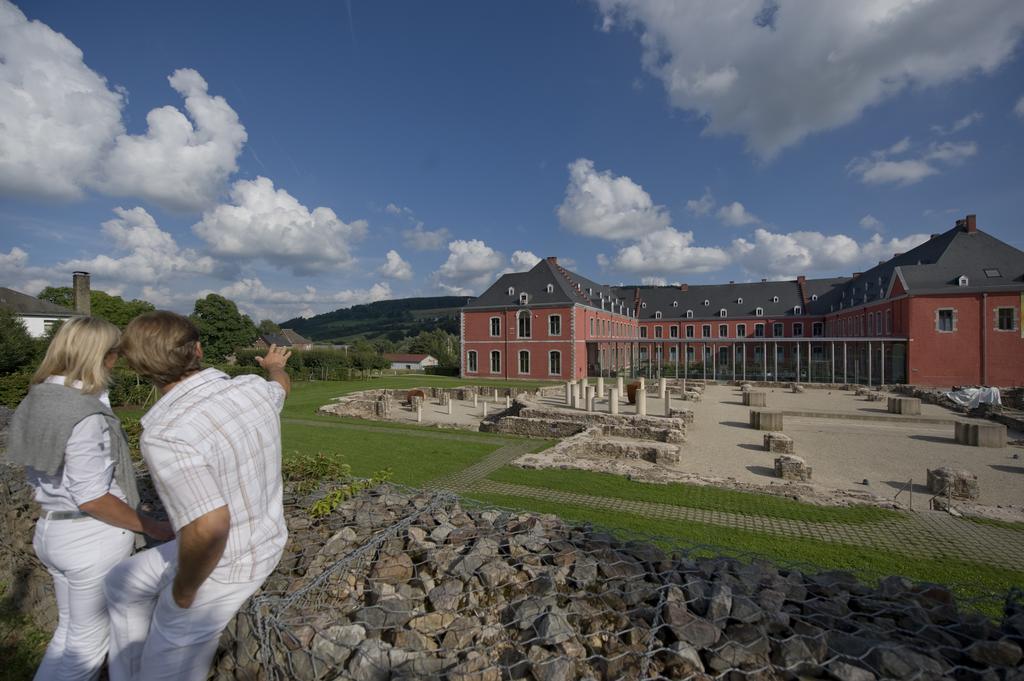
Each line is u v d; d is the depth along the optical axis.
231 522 2.14
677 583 3.47
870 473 13.22
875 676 2.73
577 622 3.17
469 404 31.12
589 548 3.96
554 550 3.95
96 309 58.22
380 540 3.91
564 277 55.19
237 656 2.92
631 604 3.32
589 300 56.25
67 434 2.51
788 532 8.09
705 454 15.31
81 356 2.64
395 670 2.75
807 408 26.05
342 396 31.30
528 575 3.65
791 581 3.57
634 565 3.66
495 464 13.37
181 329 2.21
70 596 2.80
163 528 2.93
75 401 2.58
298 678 2.69
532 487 10.73
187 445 1.94
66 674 2.76
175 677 2.14
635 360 53.94
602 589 3.48
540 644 2.98
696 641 2.96
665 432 16.77
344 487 5.01
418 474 12.26
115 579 2.48
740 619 3.12
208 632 2.17
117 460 2.87
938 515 8.98
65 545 2.73
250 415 2.22
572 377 47.19
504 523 4.48
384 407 24.19
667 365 48.97
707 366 47.62
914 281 37.69
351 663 2.75
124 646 2.46
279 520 2.39
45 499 2.75
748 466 13.80
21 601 4.67
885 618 3.25
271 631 2.80
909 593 3.52
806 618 3.19
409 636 3.03
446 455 14.60
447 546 4.01
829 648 2.96
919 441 17.67
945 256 39.00
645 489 10.49
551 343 48.38
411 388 36.16
